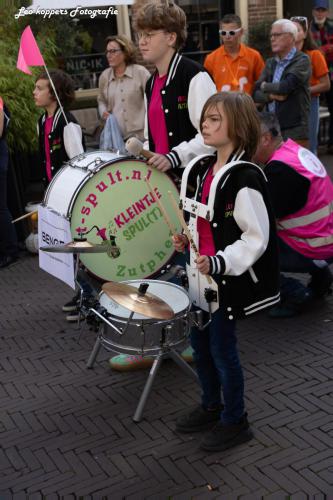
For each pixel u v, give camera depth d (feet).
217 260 8.24
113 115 18.94
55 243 11.28
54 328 14.38
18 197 20.53
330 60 28.14
